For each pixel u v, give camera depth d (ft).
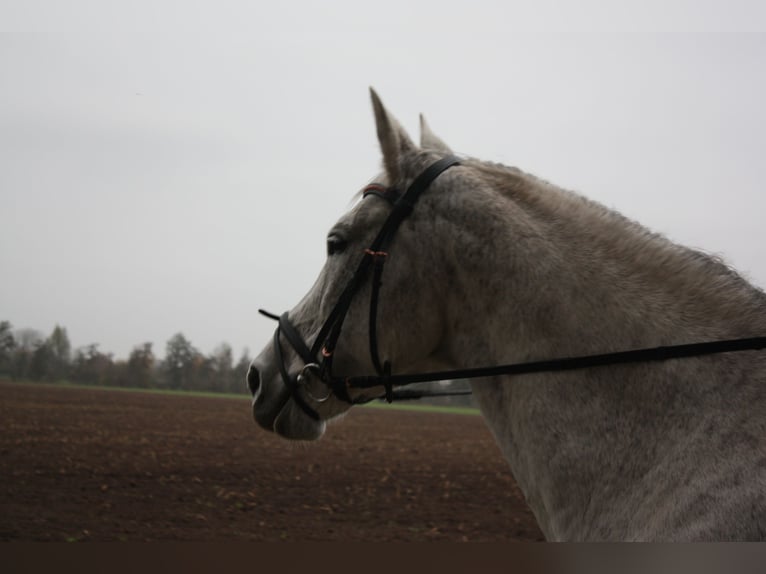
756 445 5.86
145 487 37.81
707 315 6.56
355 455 54.24
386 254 7.41
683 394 6.35
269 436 63.41
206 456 49.80
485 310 7.29
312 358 7.68
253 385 8.61
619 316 6.75
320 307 7.80
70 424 63.82
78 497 34.30
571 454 6.72
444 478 45.11
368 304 7.45
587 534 6.55
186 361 155.33
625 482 6.42
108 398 99.40
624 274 6.89
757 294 6.64
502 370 6.98
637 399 6.54
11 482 36.78
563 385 6.84
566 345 6.88
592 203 7.50
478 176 7.61
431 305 7.46
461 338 7.48
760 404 6.02
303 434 7.79
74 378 144.05
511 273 7.13
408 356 7.55
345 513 34.14
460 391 8.45
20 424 61.41
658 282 6.81
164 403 97.71
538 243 7.14
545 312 6.97
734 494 5.74
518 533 30.81
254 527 30.35
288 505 35.45
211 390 153.89
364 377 7.43
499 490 41.50
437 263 7.41
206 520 31.24
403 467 49.19
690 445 6.15
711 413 6.17
